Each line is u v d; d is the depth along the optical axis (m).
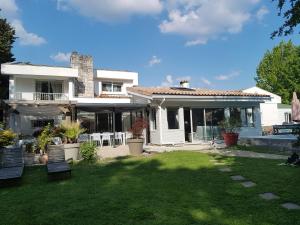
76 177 10.68
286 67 52.19
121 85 34.41
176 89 25.42
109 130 26.66
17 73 27.09
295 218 5.63
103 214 6.36
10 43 32.31
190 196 7.43
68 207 6.98
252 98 25.19
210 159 13.26
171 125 22.16
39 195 8.27
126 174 10.84
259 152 15.31
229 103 24.81
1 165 11.90
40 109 24.75
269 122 37.94
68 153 14.84
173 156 14.63
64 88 29.88
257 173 9.62
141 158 14.95
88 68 31.64
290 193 7.20
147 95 21.70
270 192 7.45
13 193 8.66
